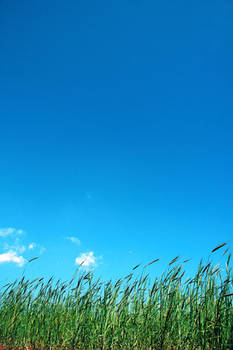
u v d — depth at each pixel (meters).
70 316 4.00
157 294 3.47
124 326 3.48
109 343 3.44
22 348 4.01
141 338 3.37
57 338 3.94
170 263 3.46
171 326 3.18
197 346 2.83
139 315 3.53
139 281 3.72
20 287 4.62
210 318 2.92
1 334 4.26
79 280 4.05
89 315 3.81
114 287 3.84
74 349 3.61
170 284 3.34
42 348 3.94
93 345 3.58
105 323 3.47
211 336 2.79
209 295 2.93
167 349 3.13
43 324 4.16
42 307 4.33
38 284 4.55
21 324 4.26
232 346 2.62
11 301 4.55
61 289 4.31
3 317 4.45
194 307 2.99
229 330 2.72
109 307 3.58
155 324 3.38
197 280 3.04
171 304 3.20
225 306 2.80
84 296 3.93
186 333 3.01
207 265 3.01
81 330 3.68
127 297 3.63
